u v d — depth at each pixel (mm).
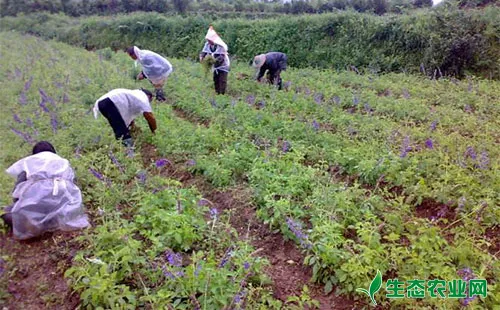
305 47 17844
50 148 5812
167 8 27688
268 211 5738
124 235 4695
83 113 9414
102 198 5828
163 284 4309
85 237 4805
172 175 7047
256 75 12242
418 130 8281
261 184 6141
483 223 5414
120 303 3947
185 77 13242
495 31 14234
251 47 19125
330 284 4504
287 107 9867
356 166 6621
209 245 4922
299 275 4785
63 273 4672
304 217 5551
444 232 5324
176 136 7922
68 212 5258
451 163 6680
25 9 30656
